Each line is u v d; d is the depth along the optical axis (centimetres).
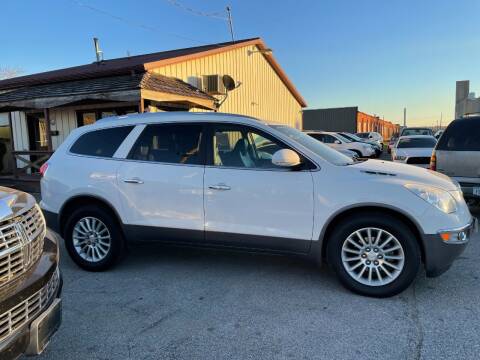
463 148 625
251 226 401
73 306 369
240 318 340
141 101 918
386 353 284
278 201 390
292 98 2350
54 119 1347
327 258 392
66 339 311
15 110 1271
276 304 366
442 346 291
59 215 473
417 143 1311
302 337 308
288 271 449
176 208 425
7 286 213
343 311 349
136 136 454
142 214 438
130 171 441
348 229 375
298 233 388
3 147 1438
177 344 302
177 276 441
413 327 318
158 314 351
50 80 1152
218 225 411
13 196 245
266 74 1961
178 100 1055
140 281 429
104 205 458
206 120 434
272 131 411
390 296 370
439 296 374
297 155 387
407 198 356
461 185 623
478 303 359
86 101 1157
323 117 4081
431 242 353
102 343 305
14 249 220
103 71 1060
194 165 422
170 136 441
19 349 220
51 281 255
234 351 291
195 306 365
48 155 1102
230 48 1573
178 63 1256
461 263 460
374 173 378
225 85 1344
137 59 1525
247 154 412
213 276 438
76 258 467
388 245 370
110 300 381
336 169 383
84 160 467
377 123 5688
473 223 394
